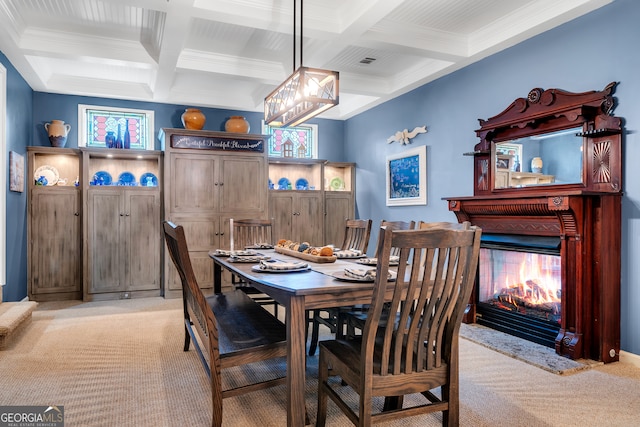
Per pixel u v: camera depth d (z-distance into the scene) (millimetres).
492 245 3635
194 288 1836
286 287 1763
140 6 2922
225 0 3037
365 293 1885
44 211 4703
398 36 3627
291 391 1782
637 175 2734
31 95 4855
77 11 3420
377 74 4965
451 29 3740
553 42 3273
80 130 5152
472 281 1655
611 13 2871
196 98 5520
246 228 4047
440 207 4504
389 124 5426
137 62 4117
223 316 2426
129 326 3652
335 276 2021
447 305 1646
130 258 4930
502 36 3549
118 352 2959
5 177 3818
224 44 4102
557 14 3084
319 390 1887
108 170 5246
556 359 2805
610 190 2859
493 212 3516
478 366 2742
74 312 4184
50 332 3453
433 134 4605
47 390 2312
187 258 1834
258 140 5398
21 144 4426
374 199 5781
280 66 4684
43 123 4996
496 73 3791
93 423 1949
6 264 3922
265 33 3818
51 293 4727
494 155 3775
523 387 2400
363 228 3553
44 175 4922
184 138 5027
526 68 3500
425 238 1517
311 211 5922
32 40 3699
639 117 2717
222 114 5867
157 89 4875
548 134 3289
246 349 1913
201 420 1989
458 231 1589
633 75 2746
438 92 4531
